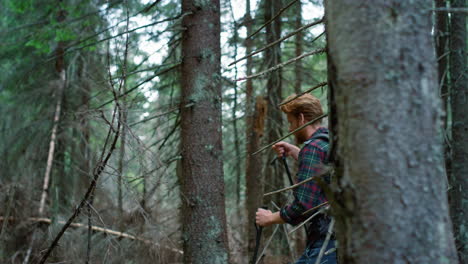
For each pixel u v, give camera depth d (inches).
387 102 42.9
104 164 104.7
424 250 41.8
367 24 44.0
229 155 239.8
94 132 252.7
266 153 227.1
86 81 243.4
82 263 152.3
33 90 257.3
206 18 131.3
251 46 221.5
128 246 152.9
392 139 42.6
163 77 192.5
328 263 86.6
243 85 244.7
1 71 272.5
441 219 42.9
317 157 85.5
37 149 243.9
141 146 109.3
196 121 127.3
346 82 45.0
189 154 127.0
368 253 43.1
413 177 42.3
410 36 43.4
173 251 161.0
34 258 157.4
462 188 137.0
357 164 43.9
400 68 43.0
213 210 125.3
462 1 144.0
